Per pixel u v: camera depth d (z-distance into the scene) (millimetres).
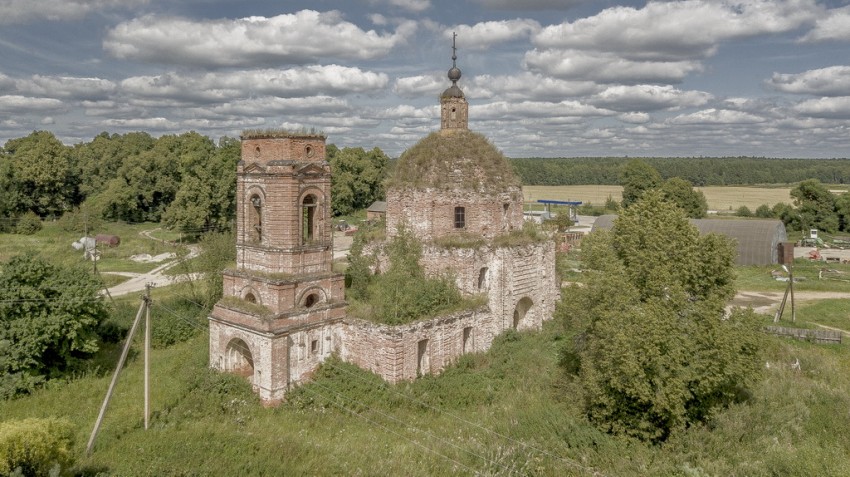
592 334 28109
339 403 28562
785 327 42906
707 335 25266
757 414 27359
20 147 103750
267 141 29625
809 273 66500
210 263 44406
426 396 29250
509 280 36438
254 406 28625
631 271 27688
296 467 22375
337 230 99688
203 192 79812
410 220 37406
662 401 24047
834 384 33688
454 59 39875
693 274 27172
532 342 36125
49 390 31000
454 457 23891
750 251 72125
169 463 22016
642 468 23719
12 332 30891
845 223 105375
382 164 127500
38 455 18375
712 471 23219
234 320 30219
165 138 104375
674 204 30375
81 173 111625
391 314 30031
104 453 23188
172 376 32594
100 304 34750
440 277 34531
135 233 91562
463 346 34094
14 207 94000
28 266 33000
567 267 67812
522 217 40125
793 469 23016
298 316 29453
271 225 29625
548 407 28141
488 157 37906
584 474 23406
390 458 23594
